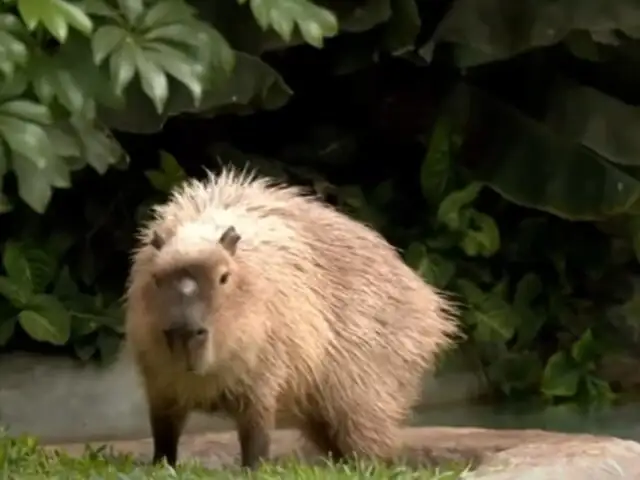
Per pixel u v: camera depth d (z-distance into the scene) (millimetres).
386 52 17297
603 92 17938
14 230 17141
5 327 16094
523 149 16922
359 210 18156
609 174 16172
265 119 18719
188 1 15234
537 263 19047
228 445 12180
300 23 11172
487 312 17984
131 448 12039
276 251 10141
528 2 16094
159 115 15047
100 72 12250
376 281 11062
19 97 11242
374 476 9102
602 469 9750
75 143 12695
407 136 18875
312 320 10297
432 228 18391
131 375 15695
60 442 14148
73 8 10000
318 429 11078
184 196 10820
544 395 17688
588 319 18750
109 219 17609
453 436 12336
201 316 9125
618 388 18125
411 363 11258
